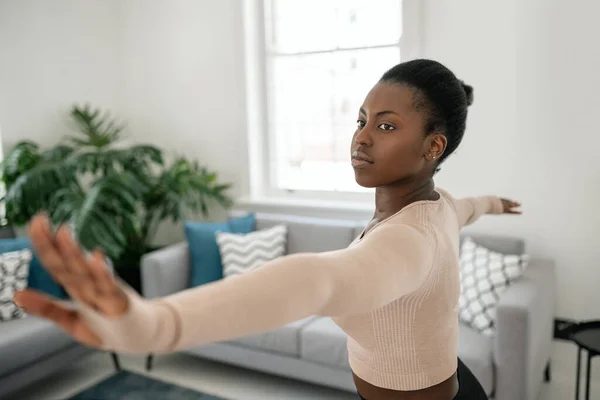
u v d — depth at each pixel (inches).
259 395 101.2
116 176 119.3
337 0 124.7
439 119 26.3
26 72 130.7
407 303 25.3
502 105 104.5
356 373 29.1
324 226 116.3
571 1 95.6
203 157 144.1
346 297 19.0
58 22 137.3
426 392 27.3
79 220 111.0
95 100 148.3
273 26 133.7
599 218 98.7
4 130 126.9
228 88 136.6
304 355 92.9
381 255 21.3
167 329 14.2
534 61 100.2
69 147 132.0
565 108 98.8
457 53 107.3
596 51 94.8
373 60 122.4
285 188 137.9
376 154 26.2
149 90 148.9
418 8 109.5
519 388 76.4
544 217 103.7
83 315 13.7
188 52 141.1
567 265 102.8
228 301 15.8
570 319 103.9
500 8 102.0
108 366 116.6
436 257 24.7
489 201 43.8
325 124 131.1
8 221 122.6
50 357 99.1
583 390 101.5
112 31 151.0
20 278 103.3
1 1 123.8
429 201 27.4
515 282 88.6
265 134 137.9
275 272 17.6
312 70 130.6
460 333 88.0
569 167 100.1
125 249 133.2
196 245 117.9
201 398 100.5
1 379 90.2
